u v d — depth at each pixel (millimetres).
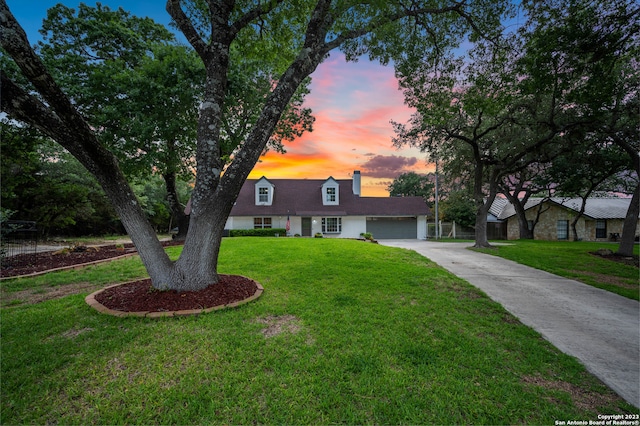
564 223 22203
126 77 9633
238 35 6438
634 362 2879
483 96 8172
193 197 4699
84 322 3551
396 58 6996
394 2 5352
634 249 13117
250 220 21562
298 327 3498
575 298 5148
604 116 10336
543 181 18172
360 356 2812
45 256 9266
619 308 4609
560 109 10859
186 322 3537
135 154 11227
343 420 2002
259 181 22016
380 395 2262
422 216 23516
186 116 11148
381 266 7305
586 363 2854
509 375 2598
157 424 1957
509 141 13250
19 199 16625
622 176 17453
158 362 2670
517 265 8523
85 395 2227
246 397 2211
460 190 22766
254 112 11898
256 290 4898
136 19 12336
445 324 3707
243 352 2846
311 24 4973
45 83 3271
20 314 3857
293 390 2293
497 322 3865
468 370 2639
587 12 6074
